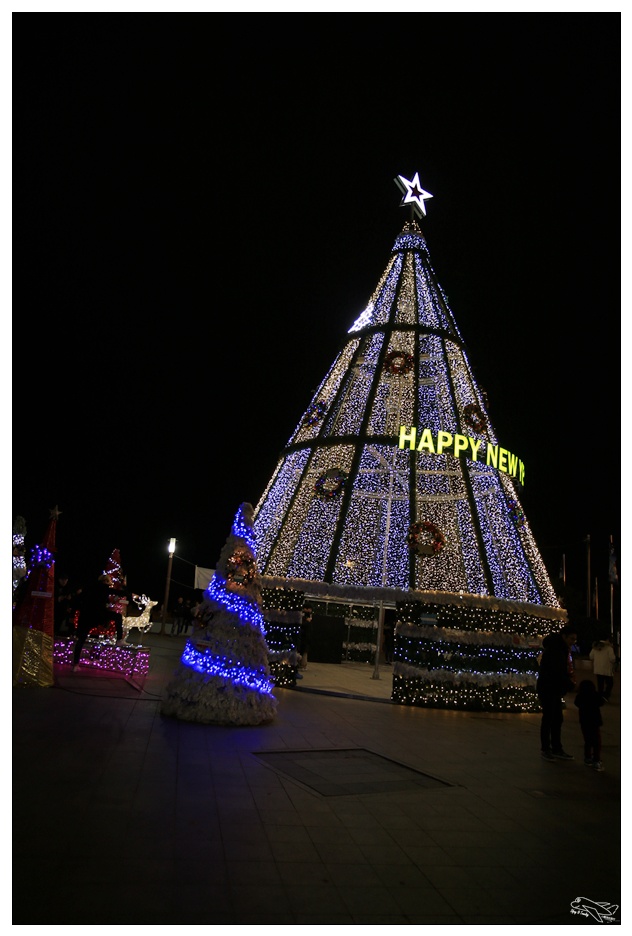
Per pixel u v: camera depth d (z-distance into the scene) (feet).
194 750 25.89
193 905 13.57
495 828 20.68
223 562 35.68
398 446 58.59
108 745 25.13
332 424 71.67
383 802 22.06
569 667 34.53
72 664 44.52
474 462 66.64
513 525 65.92
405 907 14.57
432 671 46.09
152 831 17.20
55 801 18.60
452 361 73.00
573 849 19.40
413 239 80.94
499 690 47.73
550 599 65.36
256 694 33.01
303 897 14.49
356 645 71.77
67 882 13.99
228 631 33.42
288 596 48.88
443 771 27.40
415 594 54.08
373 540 67.15
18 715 28.48
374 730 34.68
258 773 23.71
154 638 84.17
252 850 16.74
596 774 29.63
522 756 32.27
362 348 73.15
